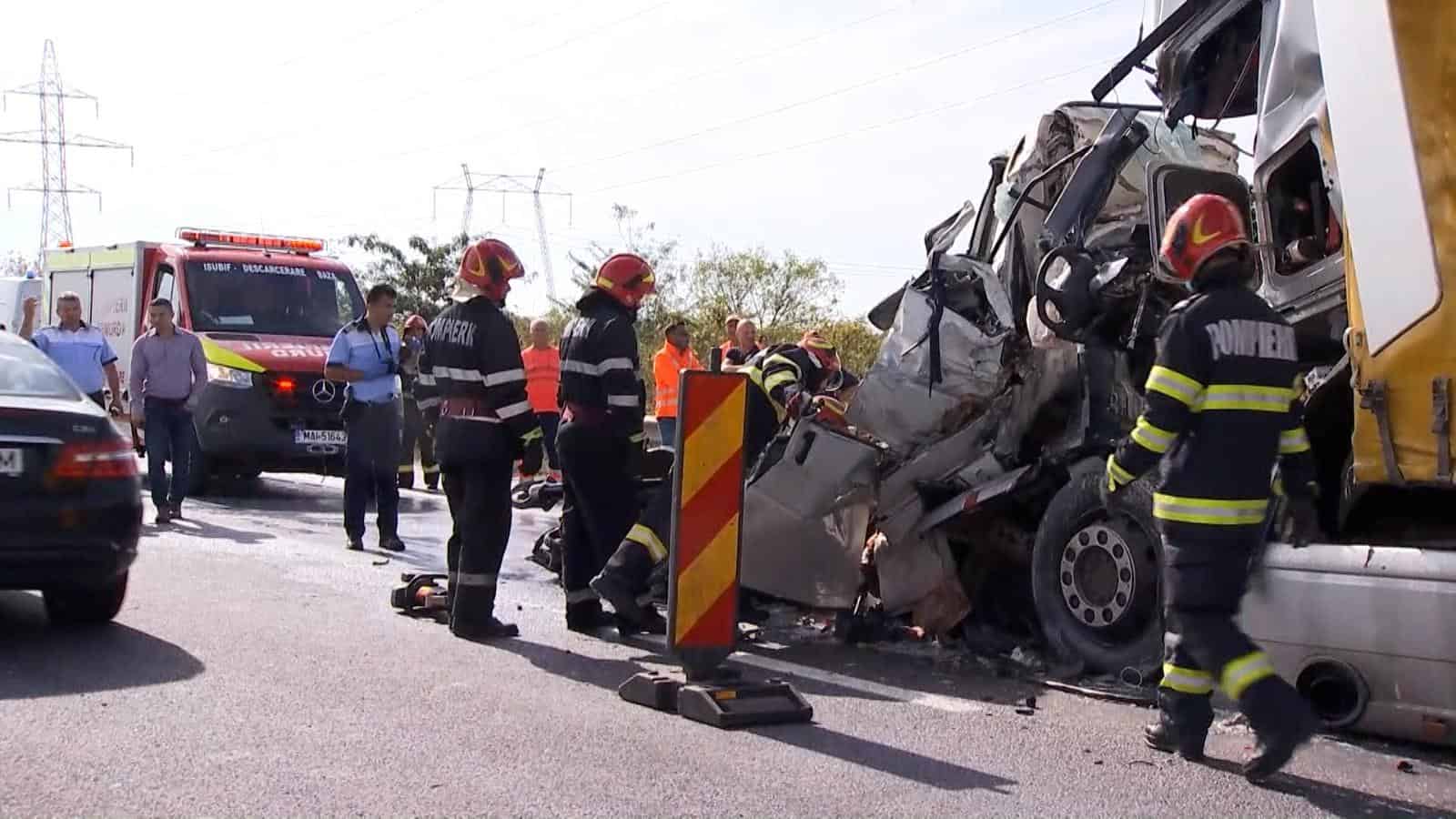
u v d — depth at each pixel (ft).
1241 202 23.15
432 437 25.99
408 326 50.90
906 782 16.43
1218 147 26.73
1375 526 18.60
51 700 18.86
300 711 18.69
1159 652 21.04
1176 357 16.71
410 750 17.08
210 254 50.47
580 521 25.18
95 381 39.73
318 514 42.24
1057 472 23.38
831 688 21.42
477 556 23.93
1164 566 17.26
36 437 21.57
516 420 23.68
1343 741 18.54
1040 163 26.53
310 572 30.19
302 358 46.32
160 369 37.99
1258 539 16.97
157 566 30.12
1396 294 17.19
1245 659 16.47
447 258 112.57
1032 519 24.58
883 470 24.84
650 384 84.79
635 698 19.86
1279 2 20.35
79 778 15.61
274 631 23.81
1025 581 24.99
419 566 31.83
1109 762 17.46
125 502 22.39
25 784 15.37
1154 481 20.86
